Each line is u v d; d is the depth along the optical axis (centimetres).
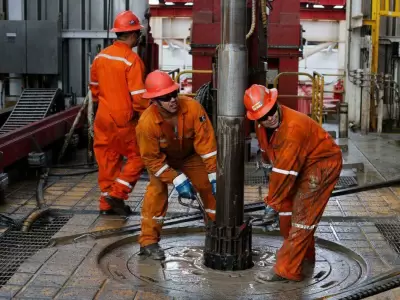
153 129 475
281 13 1174
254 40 825
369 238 566
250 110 424
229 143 463
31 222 615
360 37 1331
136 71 632
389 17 1447
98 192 771
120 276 477
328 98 1667
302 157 434
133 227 597
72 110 1048
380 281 446
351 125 1350
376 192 767
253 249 538
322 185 445
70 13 1299
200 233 592
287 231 480
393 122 1389
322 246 555
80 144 1110
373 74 1284
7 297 427
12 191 767
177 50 1770
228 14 447
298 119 432
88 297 427
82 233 581
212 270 483
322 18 1748
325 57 1830
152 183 516
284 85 1203
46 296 430
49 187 795
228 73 452
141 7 1067
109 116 637
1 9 1310
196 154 514
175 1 1711
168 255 524
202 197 522
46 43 1253
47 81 1313
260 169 884
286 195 438
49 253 522
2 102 1295
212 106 880
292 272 457
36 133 860
